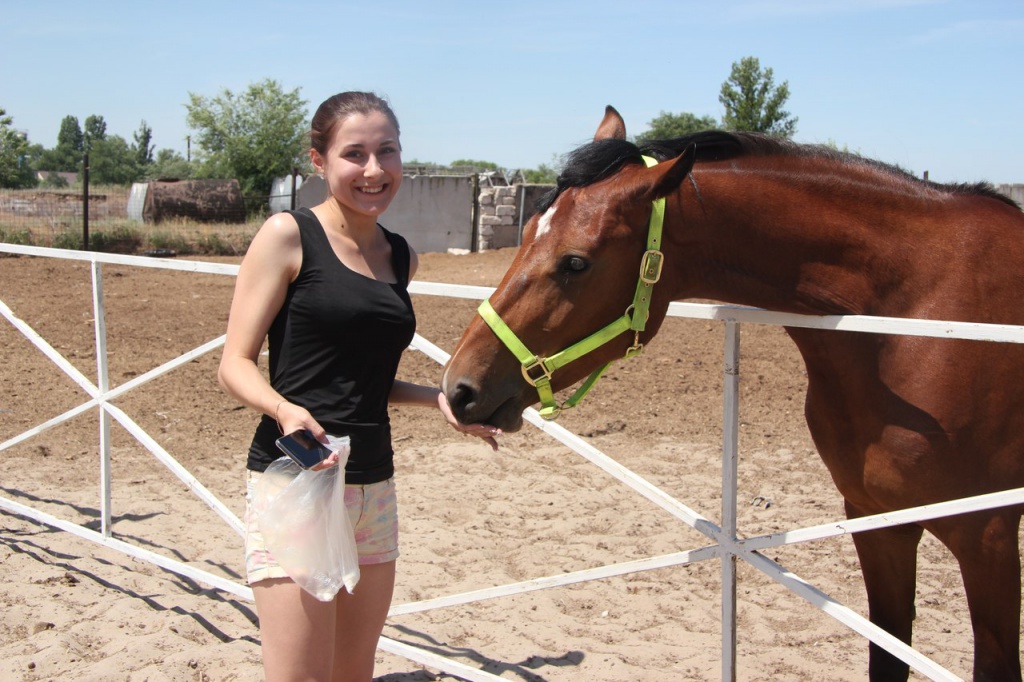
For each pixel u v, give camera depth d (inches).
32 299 430.0
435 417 276.7
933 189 102.5
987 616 93.2
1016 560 92.3
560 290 92.5
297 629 84.6
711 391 296.0
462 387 92.6
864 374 96.2
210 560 173.6
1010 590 92.3
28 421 256.8
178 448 241.8
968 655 139.6
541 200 97.5
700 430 260.5
